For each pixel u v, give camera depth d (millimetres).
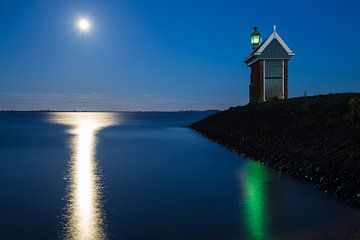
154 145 35312
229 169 20125
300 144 20406
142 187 15914
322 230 9898
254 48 49969
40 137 49625
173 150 30234
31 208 12703
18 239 9766
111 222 11070
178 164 22516
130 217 11539
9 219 11438
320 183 14688
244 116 39188
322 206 12055
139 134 52750
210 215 11633
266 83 43375
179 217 11484
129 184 16609
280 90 43375
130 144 37031
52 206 12922
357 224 10180
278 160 20172
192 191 15039
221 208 12383
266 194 14039
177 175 18750
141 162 23703
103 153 29219
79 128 77562
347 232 9617
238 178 17500
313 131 22047
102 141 41625
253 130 30484
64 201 13602
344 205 12055
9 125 98750
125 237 9820
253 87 46969
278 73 43438
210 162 22938
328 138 19203
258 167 20391
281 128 26516
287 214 11422
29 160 25281
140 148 32781
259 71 43625
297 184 15508
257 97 44812
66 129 73812
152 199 13781
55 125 98312
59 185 16484
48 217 11633
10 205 13094
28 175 19172
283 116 30078
